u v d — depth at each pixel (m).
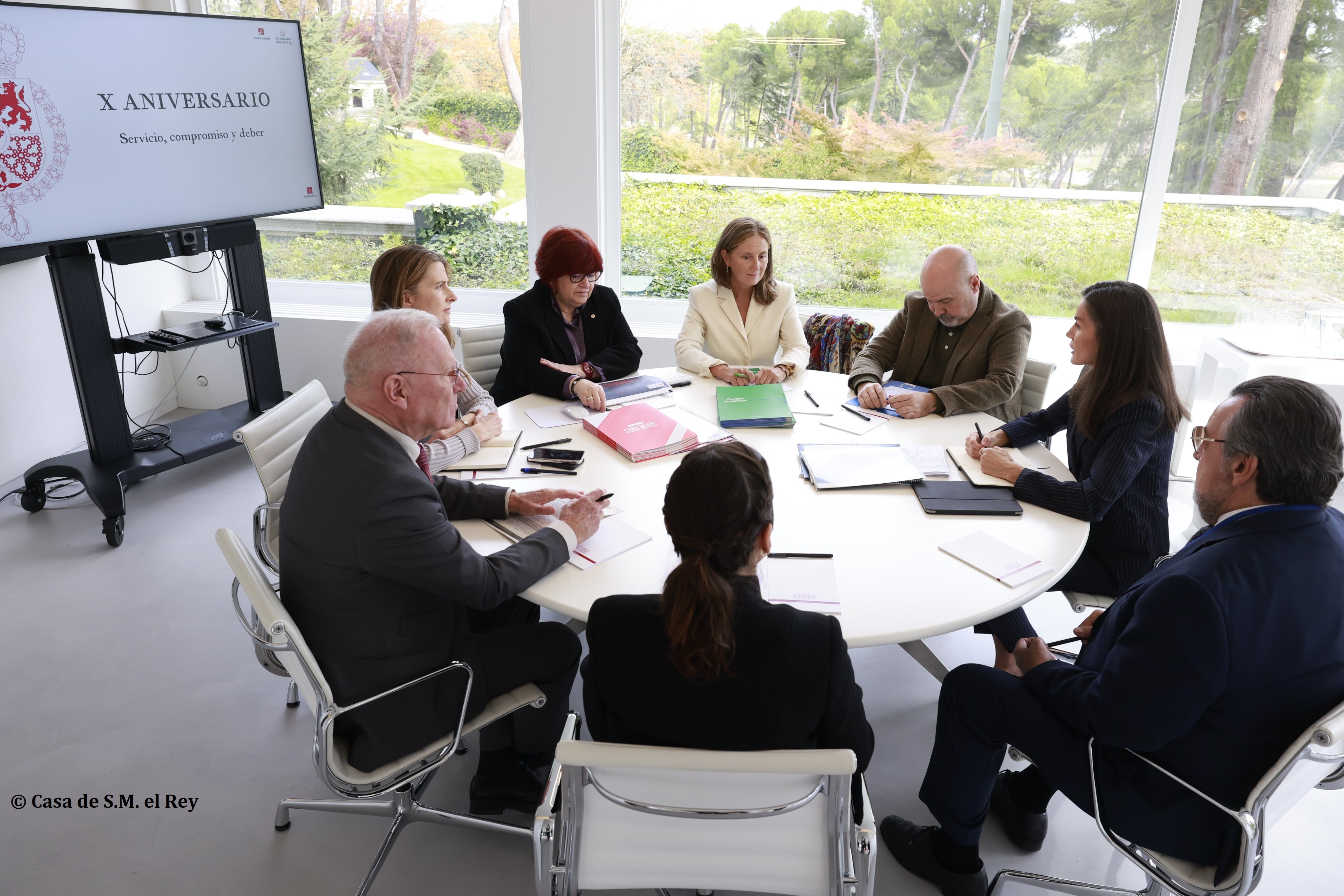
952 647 2.71
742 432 2.43
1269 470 1.35
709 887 1.34
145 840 1.94
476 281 4.59
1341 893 1.84
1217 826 1.38
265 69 3.68
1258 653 1.31
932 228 4.19
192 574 3.10
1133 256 4.05
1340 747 1.22
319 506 1.53
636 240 4.39
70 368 3.74
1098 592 2.15
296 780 2.14
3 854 1.89
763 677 1.20
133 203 3.31
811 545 1.81
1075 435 2.21
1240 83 3.71
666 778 1.18
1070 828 2.02
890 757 2.22
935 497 2.02
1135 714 1.34
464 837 1.97
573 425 2.49
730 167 4.21
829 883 1.30
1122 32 3.77
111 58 3.14
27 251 3.12
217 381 4.57
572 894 1.33
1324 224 3.80
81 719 2.33
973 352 2.79
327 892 1.82
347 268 4.64
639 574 1.69
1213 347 3.76
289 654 1.44
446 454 2.16
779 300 3.19
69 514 3.54
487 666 1.74
